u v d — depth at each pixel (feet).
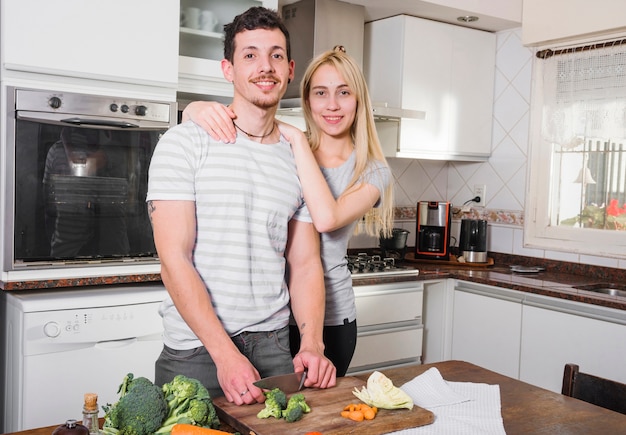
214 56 9.68
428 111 11.87
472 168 13.25
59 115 7.96
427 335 11.84
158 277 8.78
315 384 4.83
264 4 10.05
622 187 10.85
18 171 7.79
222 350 4.65
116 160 8.46
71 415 7.92
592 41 11.03
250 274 5.12
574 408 4.93
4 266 7.79
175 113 8.85
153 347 8.49
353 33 11.00
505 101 12.58
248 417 4.21
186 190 4.94
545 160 11.94
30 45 7.68
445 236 12.28
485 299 10.82
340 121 6.39
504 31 12.55
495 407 4.84
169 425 3.73
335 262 6.60
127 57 8.35
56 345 7.75
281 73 5.13
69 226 8.17
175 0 8.66
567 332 9.57
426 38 11.71
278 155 5.40
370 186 6.36
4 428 8.46
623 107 10.63
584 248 11.36
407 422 4.30
